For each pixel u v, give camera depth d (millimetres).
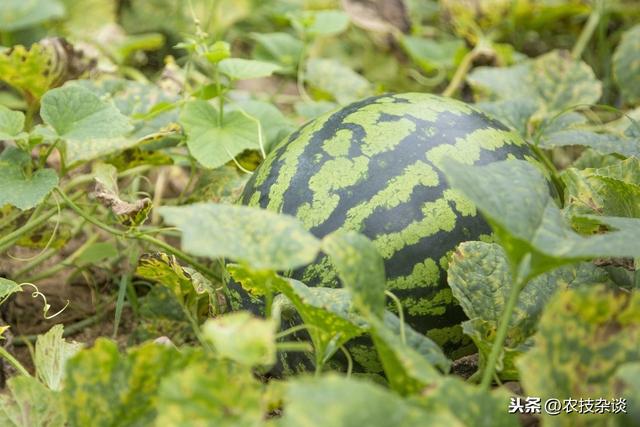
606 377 915
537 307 1078
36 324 1376
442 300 1093
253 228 928
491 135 1151
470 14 1846
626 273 1164
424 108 1157
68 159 1285
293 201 1120
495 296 1078
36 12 1762
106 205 1381
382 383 1101
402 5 1908
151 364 948
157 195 1462
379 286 964
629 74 1637
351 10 1876
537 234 945
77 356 942
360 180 1105
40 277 1372
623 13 1949
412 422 825
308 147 1147
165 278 1226
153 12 1984
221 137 1325
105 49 1733
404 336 978
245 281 1067
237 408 877
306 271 1098
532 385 891
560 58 1565
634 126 1369
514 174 974
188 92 1500
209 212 926
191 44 1361
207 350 1186
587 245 934
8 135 1193
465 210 1101
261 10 2119
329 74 1702
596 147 1308
